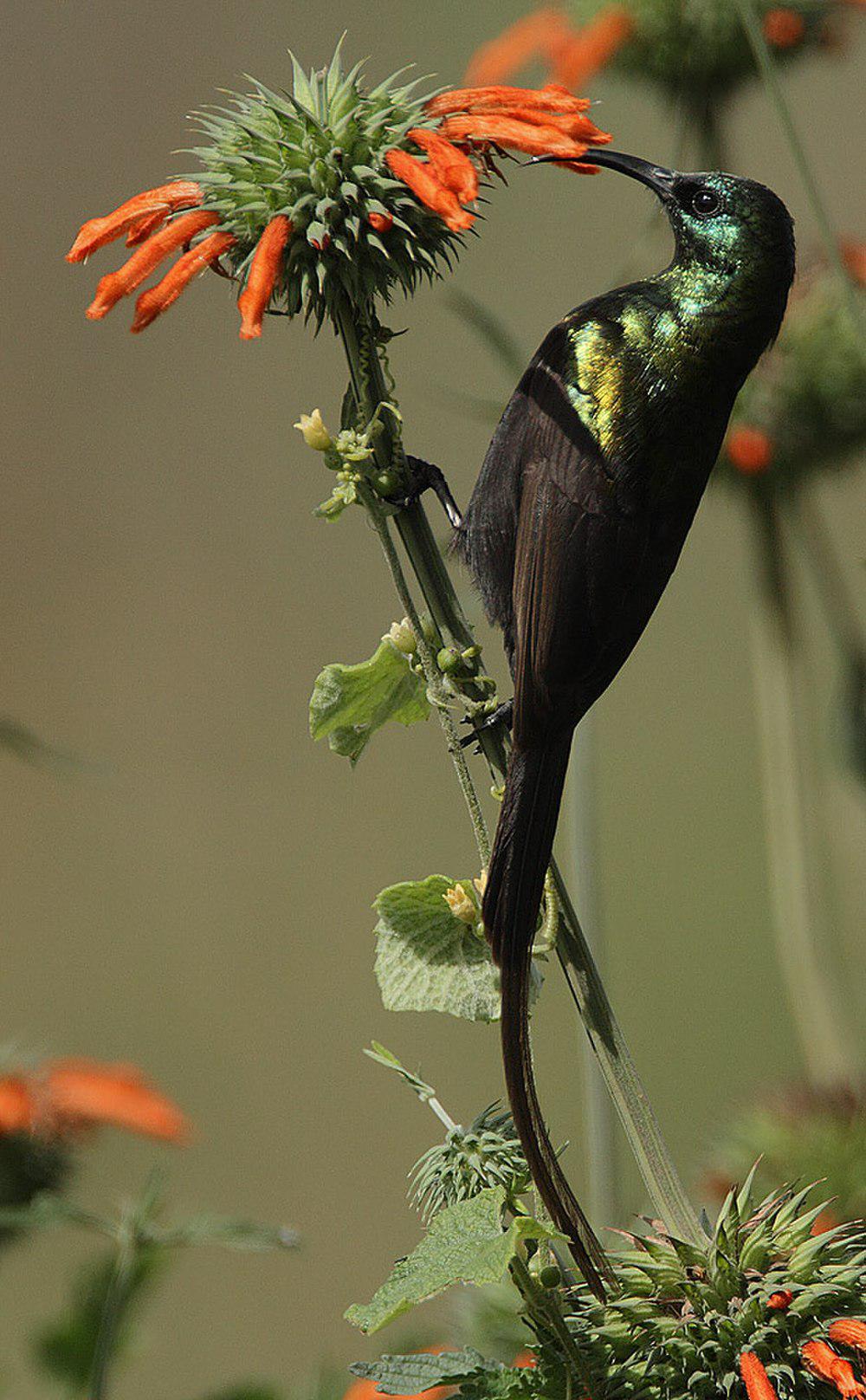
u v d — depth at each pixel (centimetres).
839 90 1475
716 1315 541
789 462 1142
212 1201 1478
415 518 584
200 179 582
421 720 618
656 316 748
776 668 1152
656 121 1198
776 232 750
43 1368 706
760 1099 1021
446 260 590
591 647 686
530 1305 523
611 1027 561
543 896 572
